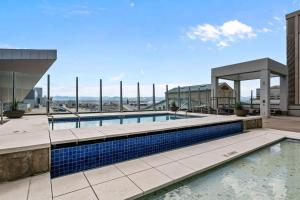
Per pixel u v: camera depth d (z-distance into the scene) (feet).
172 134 18.37
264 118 42.96
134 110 46.52
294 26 59.77
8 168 9.75
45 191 8.80
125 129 16.93
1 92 34.99
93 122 32.96
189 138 19.95
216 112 40.50
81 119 33.42
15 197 8.21
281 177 12.14
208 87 64.28
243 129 27.63
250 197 9.66
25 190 8.86
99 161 13.60
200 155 15.35
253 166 14.10
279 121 38.32
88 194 8.90
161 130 17.48
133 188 9.58
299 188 10.63
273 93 79.15
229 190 10.38
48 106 35.09
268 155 16.93
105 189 9.43
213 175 12.35
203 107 48.67
